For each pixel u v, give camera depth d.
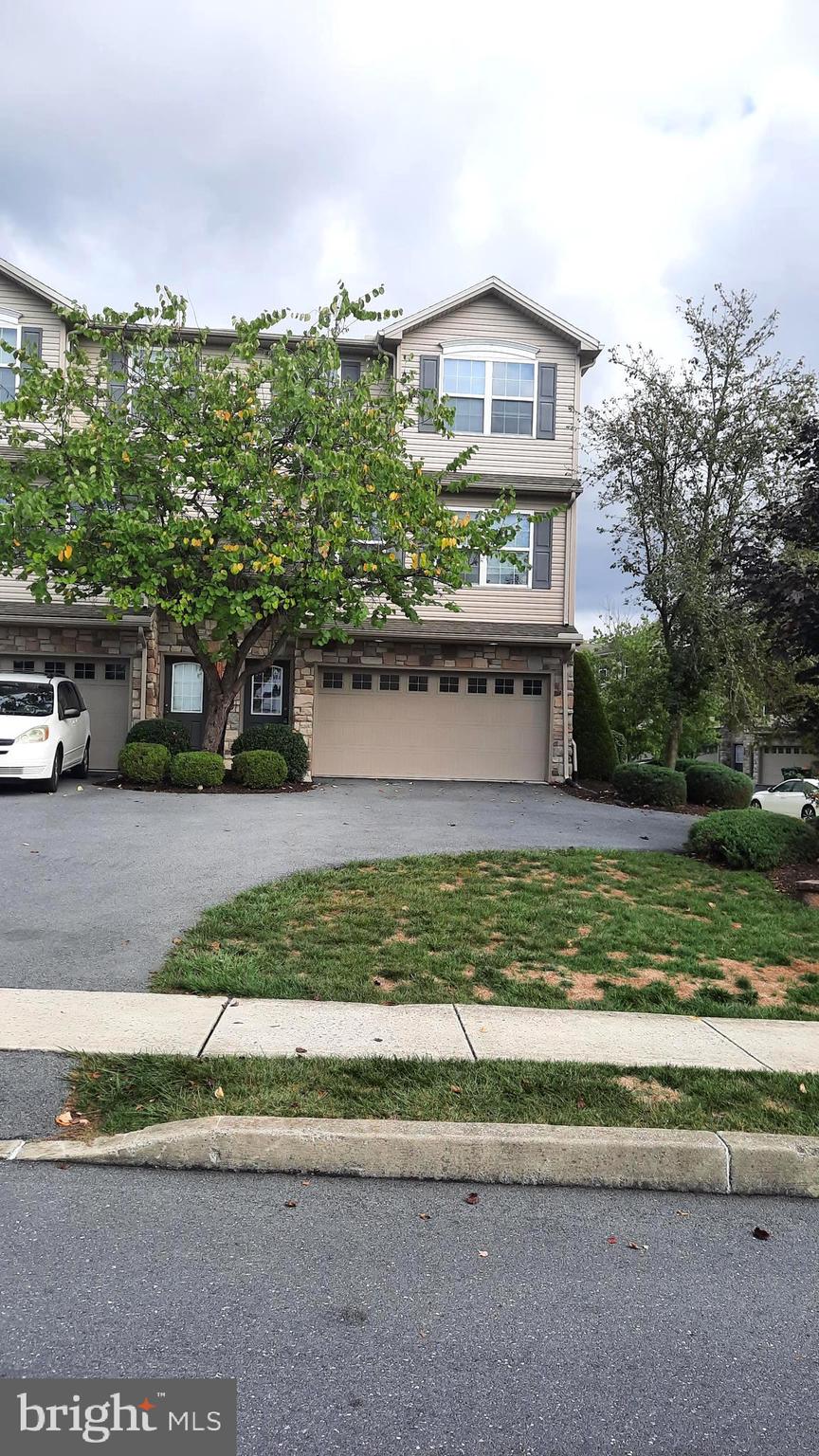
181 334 19.88
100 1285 3.44
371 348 20.61
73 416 19.72
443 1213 4.18
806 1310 3.51
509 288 20.56
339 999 6.70
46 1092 4.98
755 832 11.48
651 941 8.47
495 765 21.05
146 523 15.28
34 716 15.17
